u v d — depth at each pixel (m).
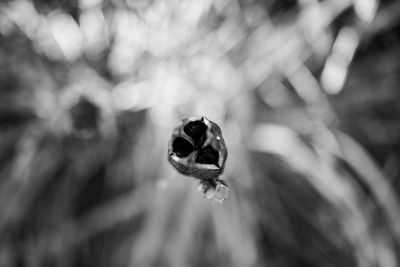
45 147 0.43
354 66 0.47
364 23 0.40
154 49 0.40
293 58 0.43
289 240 0.46
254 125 0.44
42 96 0.40
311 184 0.45
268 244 0.46
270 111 0.46
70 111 0.36
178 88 0.41
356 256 0.44
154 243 0.42
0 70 0.40
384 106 0.48
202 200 0.42
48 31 0.40
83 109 0.35
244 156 0.43
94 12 0.39
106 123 0.39
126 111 0.40
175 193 0.41
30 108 0.42
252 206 0.45
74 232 0.44
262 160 0.45
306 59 0.45
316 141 0.45
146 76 0.41
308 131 0.45
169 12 0.39
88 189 0.46
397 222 0.42
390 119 0.48
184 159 0.17
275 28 0.43
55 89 0.39
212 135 0.17
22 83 0.41
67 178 0.45
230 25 0.42
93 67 0.40
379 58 0.47
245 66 0.43
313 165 0.43
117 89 0.40
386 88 0.46
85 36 0.40
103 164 0.45
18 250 0.44
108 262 0.44
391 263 0.41
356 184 0.44
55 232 0.44
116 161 0.44
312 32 0.41
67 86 0.38
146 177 0.43
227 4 0.41
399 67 0.47
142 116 0.41
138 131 0.41
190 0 0.39
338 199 0.42
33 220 0.44
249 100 0.43
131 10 0.39
